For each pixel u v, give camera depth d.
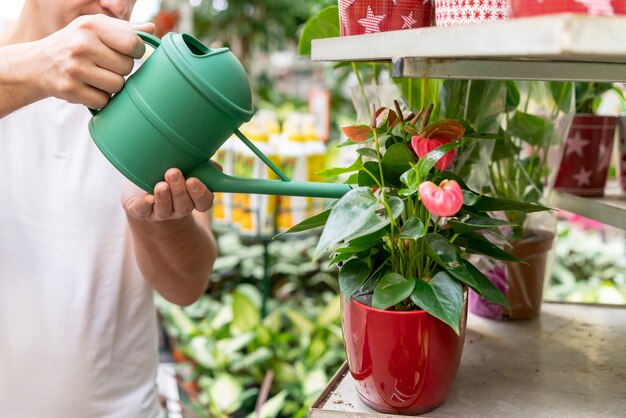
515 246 1.09
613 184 1.54
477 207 0.79
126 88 0.74
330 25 1.03
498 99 0.98
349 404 0.80
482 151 1.00
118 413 1.17
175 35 0.75
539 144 1.13
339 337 2.31
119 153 0.75
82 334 1.12
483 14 0.70
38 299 1.10
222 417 1.99
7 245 1.09
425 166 0.69
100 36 0.73
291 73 4.79
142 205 0.82
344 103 3.82
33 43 0.77
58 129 1.11
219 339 2.38
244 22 3.91
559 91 1.12
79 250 1.11
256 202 2.23
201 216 1.26
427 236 0.76
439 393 0.77
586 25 0.45
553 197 1.28
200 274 1.22
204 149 0.75
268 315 2.57
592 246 2.67
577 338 1.03
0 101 0.77
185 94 0.71
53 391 1.11
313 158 2.33
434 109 0.95
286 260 2.97
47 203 1.10
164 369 2.22
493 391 0.83
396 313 0.72
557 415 0.76
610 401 0.80
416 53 0.62
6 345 1.10
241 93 0.74
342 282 0.75
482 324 1.10
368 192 0.67
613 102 1.93
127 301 1.19
